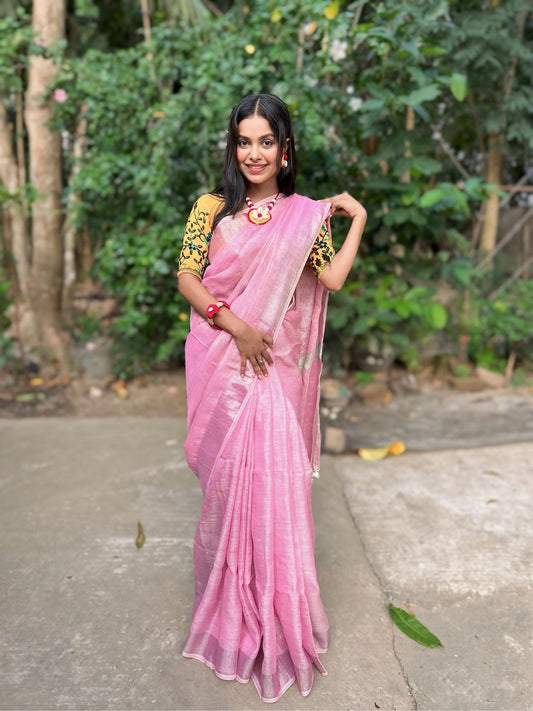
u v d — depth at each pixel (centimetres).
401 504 293
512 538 264
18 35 420
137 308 470
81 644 200
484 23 415
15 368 471
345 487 311
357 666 193
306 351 193
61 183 492
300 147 392
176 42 415
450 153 474
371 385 454
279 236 172
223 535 179
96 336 516
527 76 448
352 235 185
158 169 418
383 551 255
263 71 378
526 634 207
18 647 198
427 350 489
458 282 479
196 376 182
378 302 428
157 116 415
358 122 426
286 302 176
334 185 423
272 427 175
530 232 497
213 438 180
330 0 361
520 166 498
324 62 372
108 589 228
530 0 427
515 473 326
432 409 436
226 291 177
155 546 255
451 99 455
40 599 222
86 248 536
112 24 546
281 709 176
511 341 496
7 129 478
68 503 289
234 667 185
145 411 427
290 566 177
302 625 183
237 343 173
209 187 431
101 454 343
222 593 187
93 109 422
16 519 275
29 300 497
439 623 213
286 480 175
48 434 371
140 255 430
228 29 414
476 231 490
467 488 309
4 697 179
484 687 185
